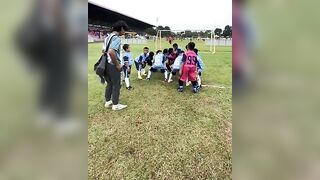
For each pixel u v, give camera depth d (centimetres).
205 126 314
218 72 702
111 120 336
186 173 214
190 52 487
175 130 303
